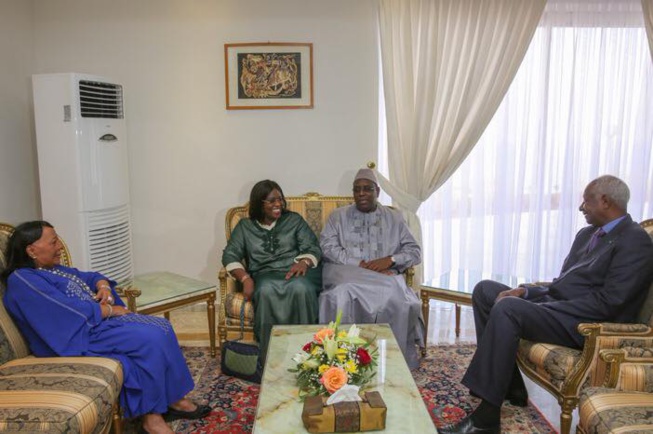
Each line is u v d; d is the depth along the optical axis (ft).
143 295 9.21
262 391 6.05
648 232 7.63
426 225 12.22
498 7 10.94
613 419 5.24
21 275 6.79
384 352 7.00
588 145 11.98
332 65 11.59
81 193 10.12
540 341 7.24
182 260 12.27
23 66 11.09
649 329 6.44
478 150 11.84
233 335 10.32
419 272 11.84
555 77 11.66
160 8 11.46
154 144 11.85
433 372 9.25
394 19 11.08
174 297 9.24
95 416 5.71
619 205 7.22
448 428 7.19
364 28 11.46
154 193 12.03
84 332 6.89
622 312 7.04
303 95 11.65
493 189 12.03
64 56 11.57
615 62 11.69
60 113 9.94
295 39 11.51
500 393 7.06
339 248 10.25
